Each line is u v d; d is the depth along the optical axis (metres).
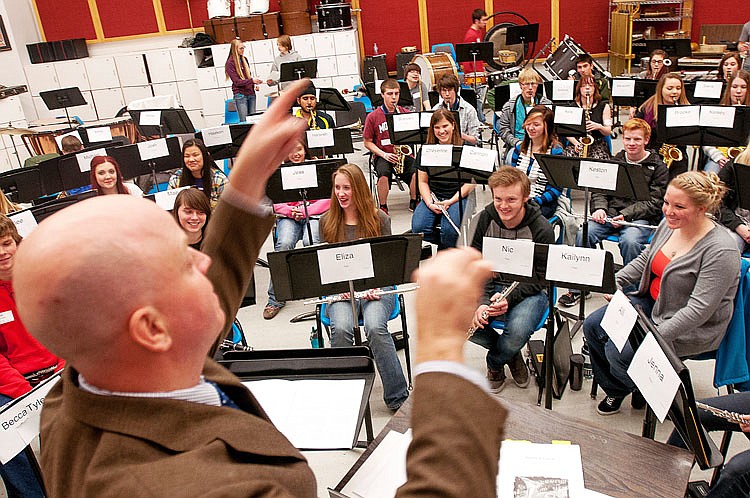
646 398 1.78
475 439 0.53
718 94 5.29
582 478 1.61
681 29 10.22
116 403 0.60
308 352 2.06
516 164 4.52
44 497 2.47
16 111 8.69
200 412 0.61
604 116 5.72
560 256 2.54
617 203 4.13
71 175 4.77
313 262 2.73
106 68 9.98
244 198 0.84
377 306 3.15
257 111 9.45
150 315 0.59
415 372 0.58
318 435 1.75
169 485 0.55
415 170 5.53
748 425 2.11
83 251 0.56
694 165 5.07
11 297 2.70
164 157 5.05
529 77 5.66
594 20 10.99
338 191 3.32
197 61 9.87
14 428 1.96
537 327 3.13
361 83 10.01
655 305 2.79
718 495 2.03
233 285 0.85
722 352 2.67
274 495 0.56
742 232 3.50
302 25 9.95
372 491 1.58
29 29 10.29
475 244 3.29
